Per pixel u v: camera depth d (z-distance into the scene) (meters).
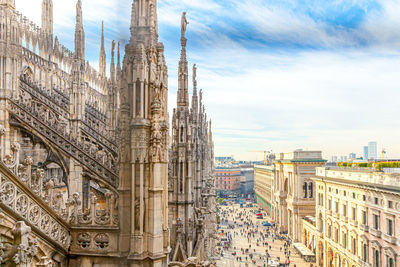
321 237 71.88
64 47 48.66
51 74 39.66
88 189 18.91
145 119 10.57
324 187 69.56
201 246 24.42
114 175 18.33
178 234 21.55
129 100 10.70
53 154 18.88
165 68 11.45
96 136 27.89
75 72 26.86
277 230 113.00
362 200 52.03
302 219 89.12
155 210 10.45
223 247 84.50
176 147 25.36
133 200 10.45
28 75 34.75
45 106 26.66
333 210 64.69
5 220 9.10
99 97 59.59
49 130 19.25
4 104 18.22
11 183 9.34
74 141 19.34
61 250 11.10
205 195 37.00
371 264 48.34
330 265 67.06
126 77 10.66
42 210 10.54
